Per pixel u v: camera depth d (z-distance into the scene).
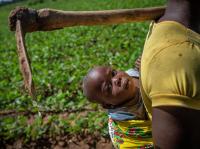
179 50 1.60
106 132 7.17
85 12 2.25
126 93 2.34
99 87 2.47
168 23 1.75
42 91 9.69
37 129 7.70
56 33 18.81
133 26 16.30
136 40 13.69
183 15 1.77
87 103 8.38
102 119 7.40
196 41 1.68
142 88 1.70
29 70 1.84
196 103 1.56
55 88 9.70
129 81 2.38
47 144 7.56
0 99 9.41
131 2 28.00
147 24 16.08
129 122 2.34
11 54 15.46
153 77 1.60
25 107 8.69
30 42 18.05
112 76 2.46
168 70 1.57
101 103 2.49
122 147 2.44
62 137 7.53
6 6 53.44
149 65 1.63
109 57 11.70
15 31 2.08
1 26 35.47
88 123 7.45
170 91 1.56
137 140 2.35
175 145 1.59
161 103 1.57
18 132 7.79
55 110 8.45
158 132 1.60
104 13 2.27
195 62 1.58
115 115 2.41
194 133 1.58
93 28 17.64
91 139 7.31
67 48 14.72
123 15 2.29
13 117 8.52
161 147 1.61
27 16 2.09
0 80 11.61
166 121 1.58
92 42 15.16
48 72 10.83
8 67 12.63
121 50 12.71
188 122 1.56
